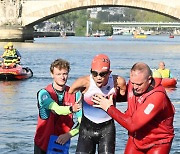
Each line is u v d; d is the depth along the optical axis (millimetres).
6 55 43906
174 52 93750
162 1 117938
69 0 123812
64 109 11250
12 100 30484
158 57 79000
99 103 10570
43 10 125875
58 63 11516
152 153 10547
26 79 43781
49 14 125750
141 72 10281
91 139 11180
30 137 19516
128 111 10727
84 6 122688
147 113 10203
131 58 75875
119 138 19375
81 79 11109
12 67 43188
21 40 128250
